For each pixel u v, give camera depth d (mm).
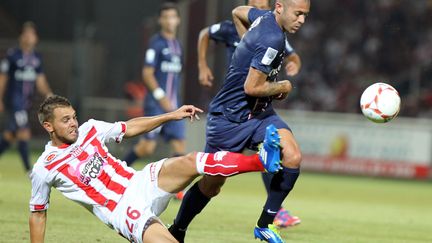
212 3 64812
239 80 22141
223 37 28281
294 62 29328
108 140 19938
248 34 21734
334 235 28484
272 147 18172
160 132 41312
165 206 19750
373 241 27438
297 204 41156
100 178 19125
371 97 22422
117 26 92125
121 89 88938
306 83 79938
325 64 81375
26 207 31969
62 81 90500
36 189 19109
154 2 92438
